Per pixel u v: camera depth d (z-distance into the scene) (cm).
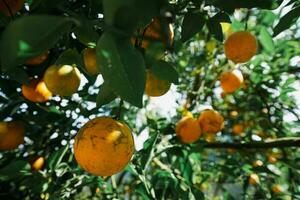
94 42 37
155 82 42
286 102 89
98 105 37
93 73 40
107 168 34
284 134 87
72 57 42
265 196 72
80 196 73
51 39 23
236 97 92
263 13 75
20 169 54
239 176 78
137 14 22
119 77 26
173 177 60
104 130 35
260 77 87
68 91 44
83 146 34
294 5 47
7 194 70
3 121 58
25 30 21
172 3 42
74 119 62
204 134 75
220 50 88
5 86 58
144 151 55
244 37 56
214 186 102
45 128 65
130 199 77
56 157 54
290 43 86
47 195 57
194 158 68
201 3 42
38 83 51
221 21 46
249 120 95
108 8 22
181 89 90
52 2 34
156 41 27
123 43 25
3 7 38
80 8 42
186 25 43
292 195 68
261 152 79
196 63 92
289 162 78
